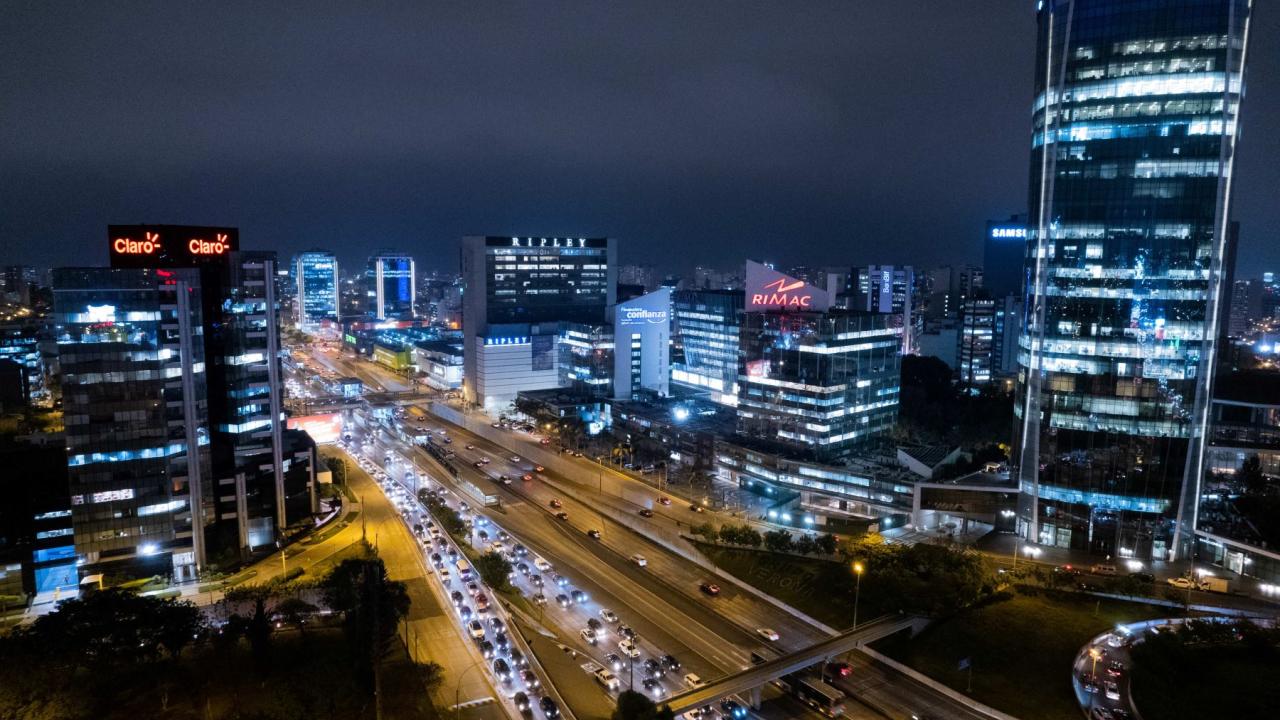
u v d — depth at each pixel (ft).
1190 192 528.63
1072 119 558.56
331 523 649.20
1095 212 553.64
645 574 556.51
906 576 471.62
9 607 479.41
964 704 386.52
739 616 486.79
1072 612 464.24
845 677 415.23
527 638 452.76
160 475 514.68
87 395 490.49
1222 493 638.53
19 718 336.29
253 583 525.34
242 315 578.66
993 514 605.31
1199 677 382.01
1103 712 367.45
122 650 389.60
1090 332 559.38
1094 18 544.62
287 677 379.55
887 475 653.71
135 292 496.23
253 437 591.37
